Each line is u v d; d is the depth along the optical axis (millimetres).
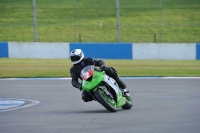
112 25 108125
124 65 79312
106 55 97750
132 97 39875
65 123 26203
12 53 98562
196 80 55875
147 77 60812
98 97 29297
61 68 73938
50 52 98375
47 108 33562
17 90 47094
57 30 114688
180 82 53594
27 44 98375
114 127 24500
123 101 31109
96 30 115375
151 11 125375
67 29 115312
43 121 27156
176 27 117375
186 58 98062
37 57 98688
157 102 36125
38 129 24312
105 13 125000
